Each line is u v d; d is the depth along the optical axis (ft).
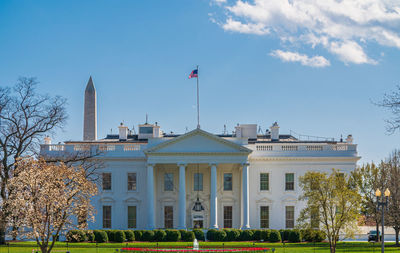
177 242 249.75
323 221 216.74
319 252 206.39
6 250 204.85
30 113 232.53
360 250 215.92
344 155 294.87
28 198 170.19
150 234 256.93
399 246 235.81
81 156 271.28
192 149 282.77
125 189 294.25
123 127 337.11
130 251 205.46
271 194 294.25
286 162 295.69
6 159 220.23
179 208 278.05
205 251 205.87
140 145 297.12
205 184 297.12
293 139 346.95
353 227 199.21
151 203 279.90
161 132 346.13
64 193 172.24
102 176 293.64
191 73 295.07
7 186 187.62
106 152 295.69
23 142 230.89
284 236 258.57
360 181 269.03
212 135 281.74
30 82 233.55
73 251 206.80
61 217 173.99
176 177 297.53
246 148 279.90
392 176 259.19
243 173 280.72
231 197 295.28
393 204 243.81
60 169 176.35
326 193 201.87
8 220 184.75
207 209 295.28
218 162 280.92
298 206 293.02
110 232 253.85
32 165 173.58
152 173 281.95
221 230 261.24
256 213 293.43
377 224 260.01
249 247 226.17
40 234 165.68
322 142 328.90
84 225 176.35
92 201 293.64
